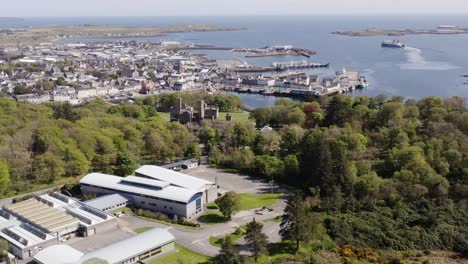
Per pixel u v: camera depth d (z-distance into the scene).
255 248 155.25
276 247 167.38
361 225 178.38
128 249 157.12
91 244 171.88
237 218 195.00
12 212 190.00
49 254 153.00
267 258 158.50
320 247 166.62
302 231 163.25
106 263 144.75
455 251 168.75
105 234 181.00
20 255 162.00
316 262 154.25
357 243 169.38
